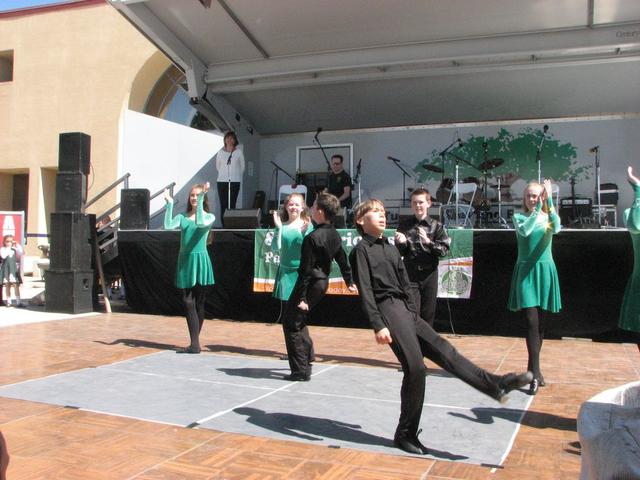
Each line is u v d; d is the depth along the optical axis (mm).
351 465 2883
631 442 896
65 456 2986
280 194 11570
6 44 18891
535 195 4371
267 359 5586
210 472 2791
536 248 4398
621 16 8844
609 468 877
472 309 7070
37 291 13234
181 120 17953
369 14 9281
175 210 10906
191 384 4527
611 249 6512
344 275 4855
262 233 8031
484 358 5613
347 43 10266
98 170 17656
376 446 3152
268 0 9008
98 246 9242
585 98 10867
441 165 12289
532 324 4379
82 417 3643
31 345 6172
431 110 11805
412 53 10164
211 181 11891
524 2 8641
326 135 13094
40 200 18594
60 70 18266
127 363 5297
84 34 18000
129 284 9000
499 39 9695
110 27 17734
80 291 8906
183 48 10617
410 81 10898
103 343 6355
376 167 12695
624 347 6273
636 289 3459
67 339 6578
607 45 9180
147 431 3387
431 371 5078
